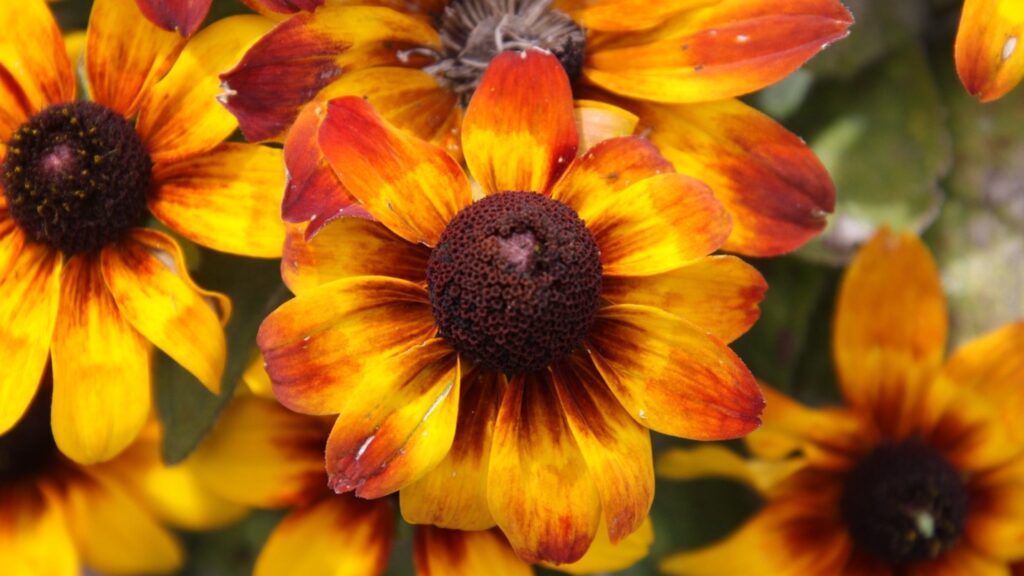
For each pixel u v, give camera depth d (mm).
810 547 398
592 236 330
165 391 356
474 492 333
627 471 326
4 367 344
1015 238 428
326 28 342
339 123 327
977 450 400
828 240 405
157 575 428
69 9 395
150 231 350
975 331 429
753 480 378
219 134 348
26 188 347
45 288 349
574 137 335
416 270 333
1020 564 403
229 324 353
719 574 395
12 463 408
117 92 353
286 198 328
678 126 353
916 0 423
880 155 416
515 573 368
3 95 354
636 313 328
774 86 418
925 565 399
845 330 396
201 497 400
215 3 359
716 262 330
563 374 332
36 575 404
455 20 356
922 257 392
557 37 352
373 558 381
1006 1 341
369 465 322
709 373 326
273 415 379
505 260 324
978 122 427
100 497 406
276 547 380
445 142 351
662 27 352
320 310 325
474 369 334
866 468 397
